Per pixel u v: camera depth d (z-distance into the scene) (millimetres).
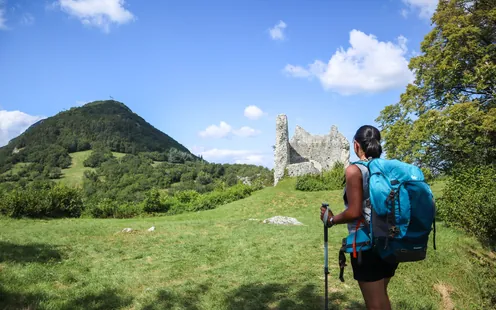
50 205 23453
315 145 44688
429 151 16188
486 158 14836
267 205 27328
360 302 5449
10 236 11570
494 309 5758
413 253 2621
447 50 16438
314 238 10805
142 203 29312
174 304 5473
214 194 32969
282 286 6234
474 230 9789
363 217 2926
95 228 14359
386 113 19406
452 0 17203
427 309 5309
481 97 16688
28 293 5664
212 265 8008
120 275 7184
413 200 2604
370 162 2914
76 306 5324
